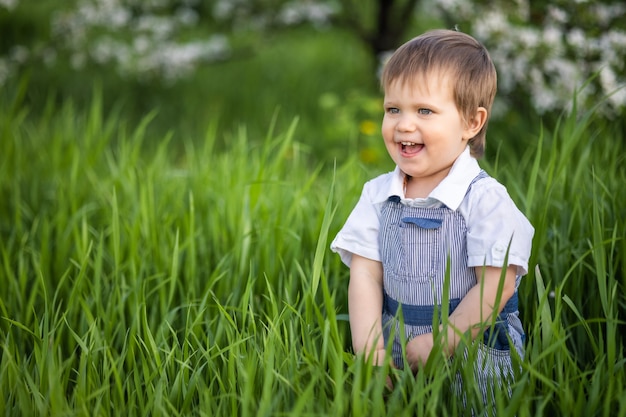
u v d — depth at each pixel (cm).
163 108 609
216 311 224
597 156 279
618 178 266
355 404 160
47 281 254
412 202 187
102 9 570
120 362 194
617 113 324
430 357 169
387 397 182
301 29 621
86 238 254
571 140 222
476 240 179
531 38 349
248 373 165
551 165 223
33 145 408
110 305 223
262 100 622
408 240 187
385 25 557
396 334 190
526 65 363
